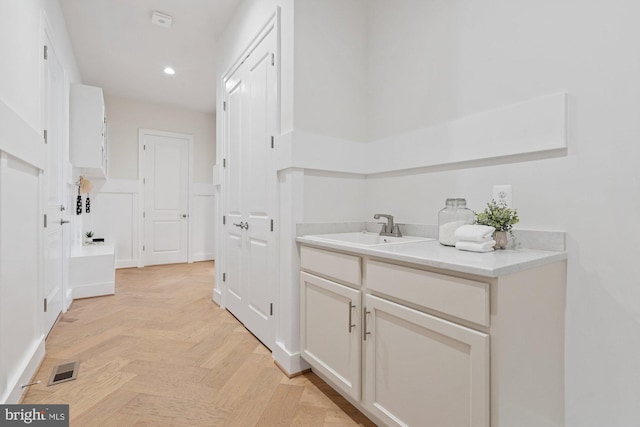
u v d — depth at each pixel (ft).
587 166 3.75
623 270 3.51
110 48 11.03
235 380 5.68
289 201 6.00
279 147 6.28
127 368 6.05
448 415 3.28
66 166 9.75
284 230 6.21
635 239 3.43
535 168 4.21
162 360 6.40
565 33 3.93
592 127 3.71
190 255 17.67
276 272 6.44
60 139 9.22
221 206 9.98
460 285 3.16
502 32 4.58
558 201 3.99
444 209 4.75
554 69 4.02
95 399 5.04
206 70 12.73
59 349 6.83
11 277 4.80
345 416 4.68
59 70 9.12
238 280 8.67
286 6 6.13
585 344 3.75
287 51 6.08
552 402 3.69
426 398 3.51
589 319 3.73
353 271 4.57
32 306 5.80
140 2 8.64
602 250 3.65
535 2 4.21
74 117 11.19
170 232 17.20
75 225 12.17
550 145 4.00
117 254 15.76
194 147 17.87
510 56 4.48
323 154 6.23
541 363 3.50
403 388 3.79
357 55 6.79
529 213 4.27
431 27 5.60
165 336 7.60
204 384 5.53
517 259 3.38
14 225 4.92
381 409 4.09
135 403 4.95
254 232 7.62
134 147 16.19
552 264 3.67
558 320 3.78
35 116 6.18
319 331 5.33
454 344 3.23
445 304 3.30
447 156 5.29
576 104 3.83
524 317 3.22
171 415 4.67
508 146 4.43
